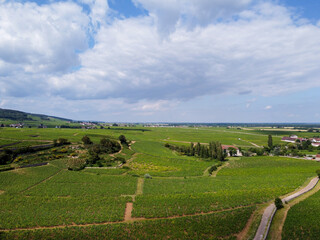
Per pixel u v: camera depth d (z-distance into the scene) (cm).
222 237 4044
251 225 4353
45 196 5878
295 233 4016
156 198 5838
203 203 5538
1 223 4447
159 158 11588
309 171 9269
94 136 16750
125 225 4428
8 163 8425
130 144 15725
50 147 11206
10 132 16062
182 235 4109
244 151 14925
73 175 7694
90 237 4059
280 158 12450
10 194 5909
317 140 19775
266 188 6669
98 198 5828
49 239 3991
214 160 12050
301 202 5356
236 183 7400
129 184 7050
